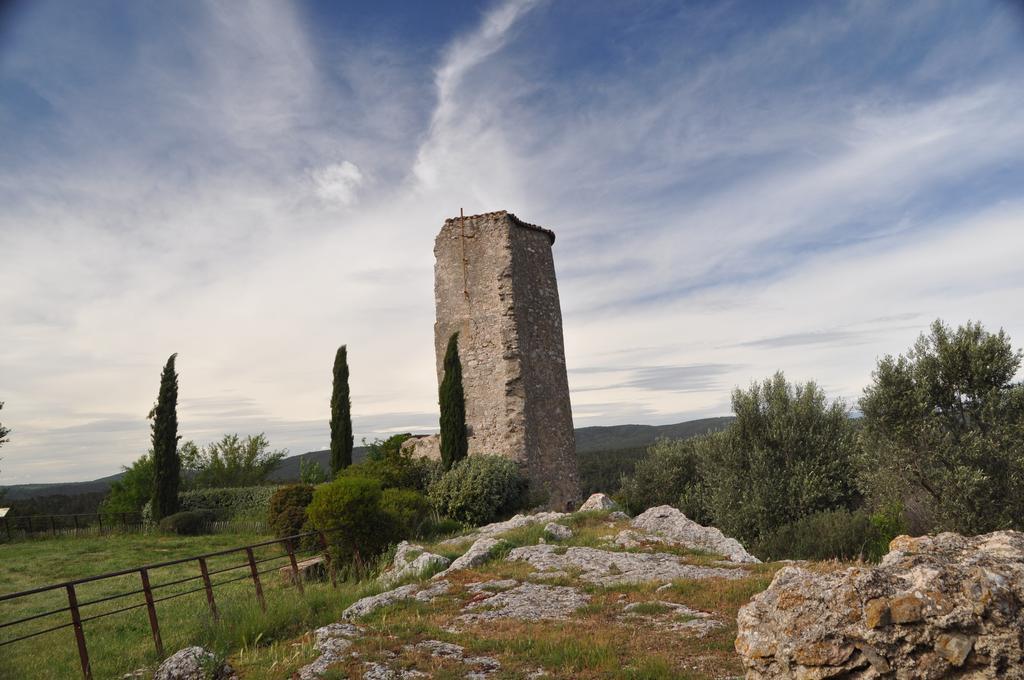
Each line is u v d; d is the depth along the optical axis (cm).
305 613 954
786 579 456
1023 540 462
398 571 1247
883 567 445
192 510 3064
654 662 618
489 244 2525
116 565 2011
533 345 2553
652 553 1280
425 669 647
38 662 889
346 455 2884
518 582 1075
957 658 375
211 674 687
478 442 2411
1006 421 1573
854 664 394
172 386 3228
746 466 1916
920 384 1652
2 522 3052
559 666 638
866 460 1695
